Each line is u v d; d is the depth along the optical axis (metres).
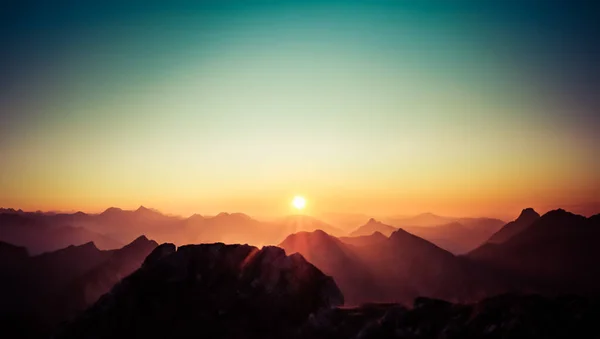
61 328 140.50
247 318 132.62
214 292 142.00
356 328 124.88
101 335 134.25
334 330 125.56
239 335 127.19
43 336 194.50
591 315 109.88
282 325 129.50
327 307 135.00
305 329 127.00
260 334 127.25
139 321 135.88
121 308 140.50
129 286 146.38
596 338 102.81
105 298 146.25
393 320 122.44
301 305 135.50
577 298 118.31
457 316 119.69
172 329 131.75
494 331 111.00
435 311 123.12
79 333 136.50
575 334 105.38
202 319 133.38
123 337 132.25
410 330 118.50
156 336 130.50
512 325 110.62
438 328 117.25
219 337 127.25
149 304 139.75
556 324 109.06
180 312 136.38
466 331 113.38
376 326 121.56
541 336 106.31
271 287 141.62
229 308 136.12
